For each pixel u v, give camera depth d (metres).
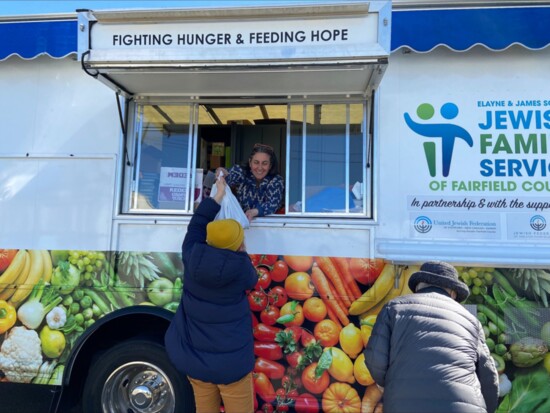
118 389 3.19
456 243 2.96
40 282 3.28
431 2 2.95
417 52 3.02
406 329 2.06
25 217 3.35
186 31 2.79
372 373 2.15
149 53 2.81
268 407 3.01
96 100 3.39
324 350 3.00
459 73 3.08
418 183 3.05
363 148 3.26
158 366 3.08
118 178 3.31
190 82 3.17
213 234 2.48
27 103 3.43
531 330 2.86
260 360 3.05
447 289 2.24
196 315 2.49
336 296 3.03
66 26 3.18
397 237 3.02
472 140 3.03
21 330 3.24
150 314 3.12
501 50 2.93
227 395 2.57
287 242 3.10
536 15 2.86
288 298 3.06
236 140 3.90
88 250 3.27
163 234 3.21
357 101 3.30
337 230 3.08
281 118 3.74
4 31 3.24
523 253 2.86
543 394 2.82
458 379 1.91
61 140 3.38
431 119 3.08
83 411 3.16
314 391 2.99
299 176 3.32
